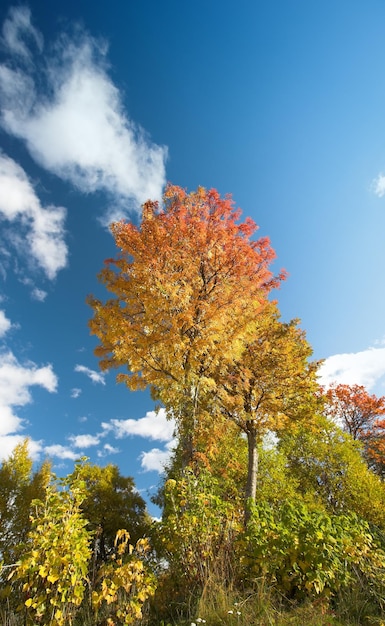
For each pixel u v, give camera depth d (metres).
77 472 3.99
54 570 3.20
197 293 9.14
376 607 3.49
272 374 10.48
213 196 10.02
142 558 4.15
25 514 15.20
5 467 17.73
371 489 13.75
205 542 4.34
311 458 15.62
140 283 8.62
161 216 9.56
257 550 3.97
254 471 10.22
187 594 3.97
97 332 8.82
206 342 8.15
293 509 4.38
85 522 3.75
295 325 10.91
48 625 3.18
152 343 8.16
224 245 9.52
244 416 9.82
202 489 5.09
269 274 9.77
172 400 8.33
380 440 21.83
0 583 3.55
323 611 3.33
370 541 4.09
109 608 3.45
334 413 21.55
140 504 21.38
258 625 3.04
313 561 3.72
